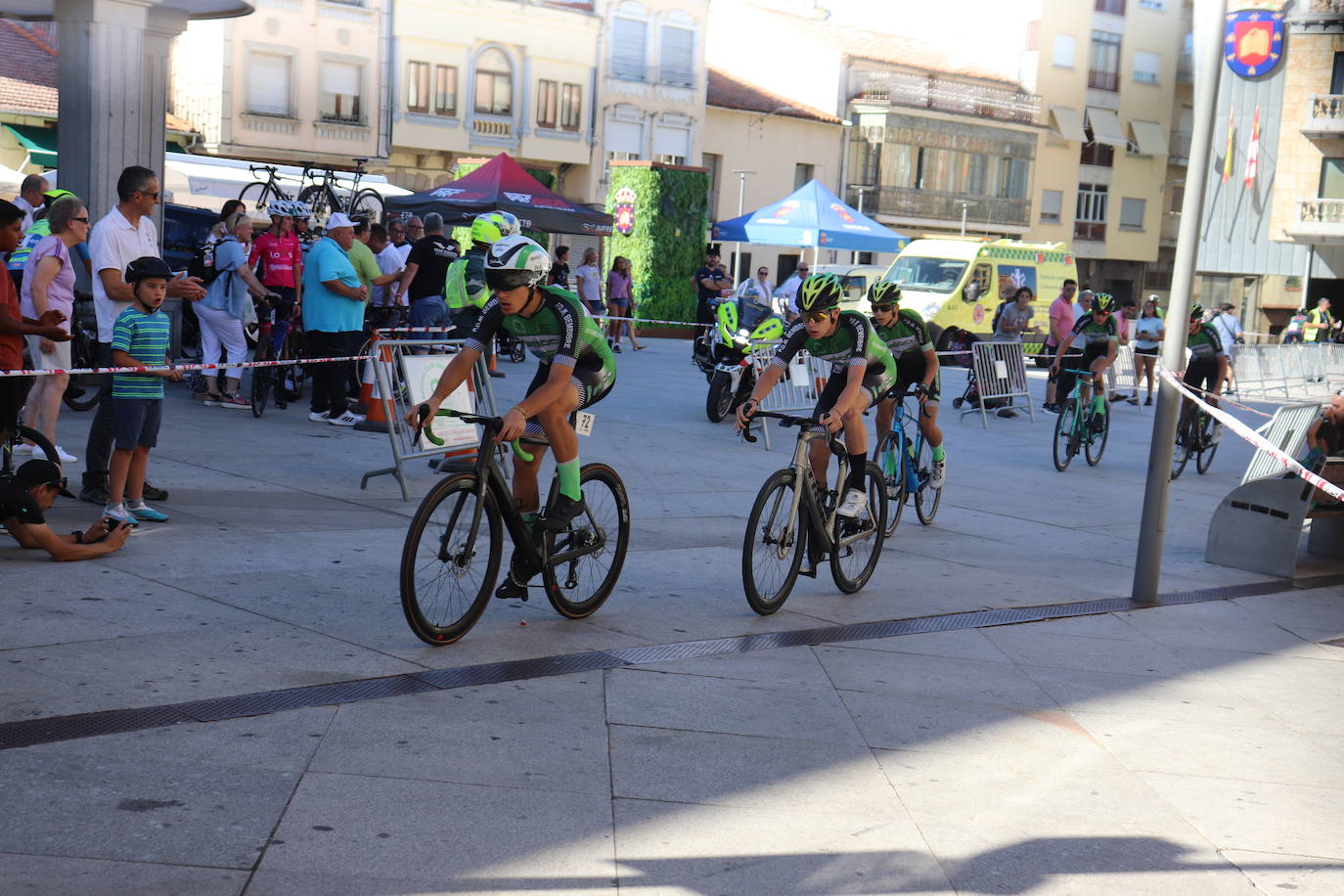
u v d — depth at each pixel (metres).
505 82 36.59
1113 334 12.52
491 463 5.29
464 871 3.33
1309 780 4.54
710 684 5.05
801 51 45.66
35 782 3.61
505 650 5.27
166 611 5.33
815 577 6.89
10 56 29.81
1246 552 8.23
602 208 39.06
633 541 7.64
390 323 13.13
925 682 5.33
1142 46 52.38
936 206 46.62
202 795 3.62
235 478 8.40
